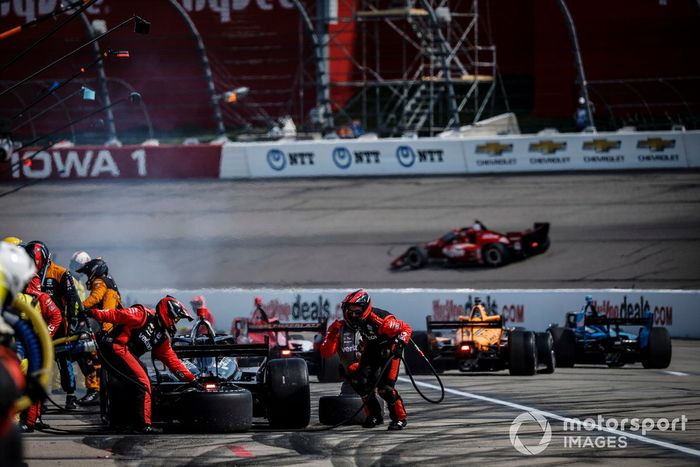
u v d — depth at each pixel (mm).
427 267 117562
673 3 157250
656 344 64125
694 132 136375
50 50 161125
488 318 62125
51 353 19797
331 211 133500
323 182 142500
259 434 35438
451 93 146000
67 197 141250
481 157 141000
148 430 35500
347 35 167125
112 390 35312
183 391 37094
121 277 118812
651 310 91938
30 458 30156
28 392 18766
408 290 95188
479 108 163875
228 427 35469
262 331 58250
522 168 140375
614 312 91938
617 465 29375
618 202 129250
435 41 151750
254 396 38844
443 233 125188
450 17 155000
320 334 61344
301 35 158875
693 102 156500
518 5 167000
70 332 40375
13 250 20016
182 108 164375
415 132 151250
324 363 57219
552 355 61844
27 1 161750
